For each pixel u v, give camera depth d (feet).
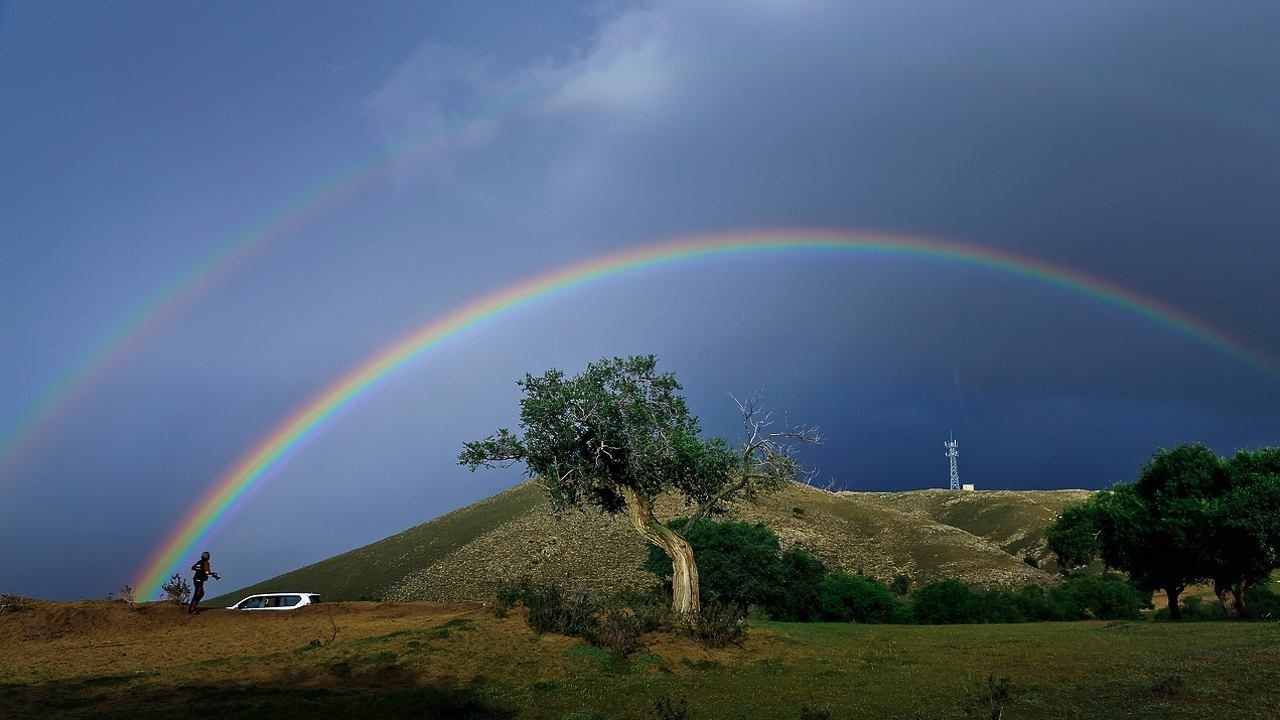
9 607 95.66
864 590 160.97
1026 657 80.84
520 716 59.98
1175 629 101.24
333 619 97.91
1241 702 53.52
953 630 110.32
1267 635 87.25
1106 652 81.25
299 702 61.21
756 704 62.44
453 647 79.66
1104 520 148.97
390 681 69.10
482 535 338.13
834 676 74.28
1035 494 464.24
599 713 59.93
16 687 63.72
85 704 59.16
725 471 108.06
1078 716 52.65
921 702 60.95
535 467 106.11
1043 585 257.96
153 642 83.30
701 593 148.66
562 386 104.78
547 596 95.96
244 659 74.64
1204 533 131.85
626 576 256.52
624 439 103.45
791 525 321.93
